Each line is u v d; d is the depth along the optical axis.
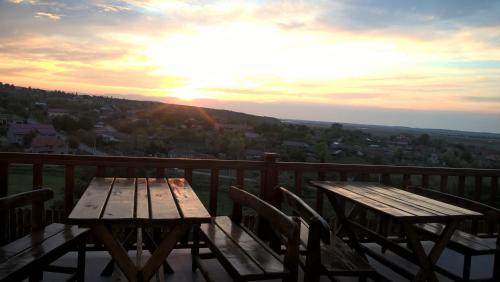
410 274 3.33
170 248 2.44
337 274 2.70
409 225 3.05
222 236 3.10
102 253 3.92
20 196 2.74
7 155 3.68
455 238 3.69
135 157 3.94
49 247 2.58
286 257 2.48
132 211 2.42
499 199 5.21
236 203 3.59
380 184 4.36
